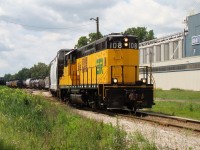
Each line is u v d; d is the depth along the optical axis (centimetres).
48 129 1409
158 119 2081
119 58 2386
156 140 1304
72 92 3164
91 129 1361
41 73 19400
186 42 9050
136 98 2283
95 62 2609
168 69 8794
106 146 1127
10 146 1017
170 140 1305
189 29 8888
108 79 2367
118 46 2392
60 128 1397
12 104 1845
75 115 1894
